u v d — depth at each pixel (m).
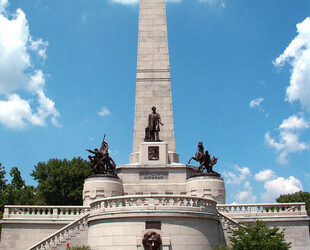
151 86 46.59
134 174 41.06
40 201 62.16
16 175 68.88
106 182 39.28
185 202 27.33
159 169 41.22
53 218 34.16
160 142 42.44
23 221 33.88
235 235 28.39
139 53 47.94
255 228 25.80
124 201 27.28
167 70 47.22
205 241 27.02
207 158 40.34
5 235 33.59
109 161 41.75
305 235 32.84
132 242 25.97
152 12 49.84
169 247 25.80
